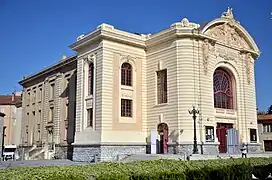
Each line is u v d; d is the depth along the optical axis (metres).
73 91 43.56
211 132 32.94
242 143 36.28
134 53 35.88
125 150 33.12
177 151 31.28
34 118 55.41
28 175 8.86
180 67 32.62
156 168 11.97
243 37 39.34
